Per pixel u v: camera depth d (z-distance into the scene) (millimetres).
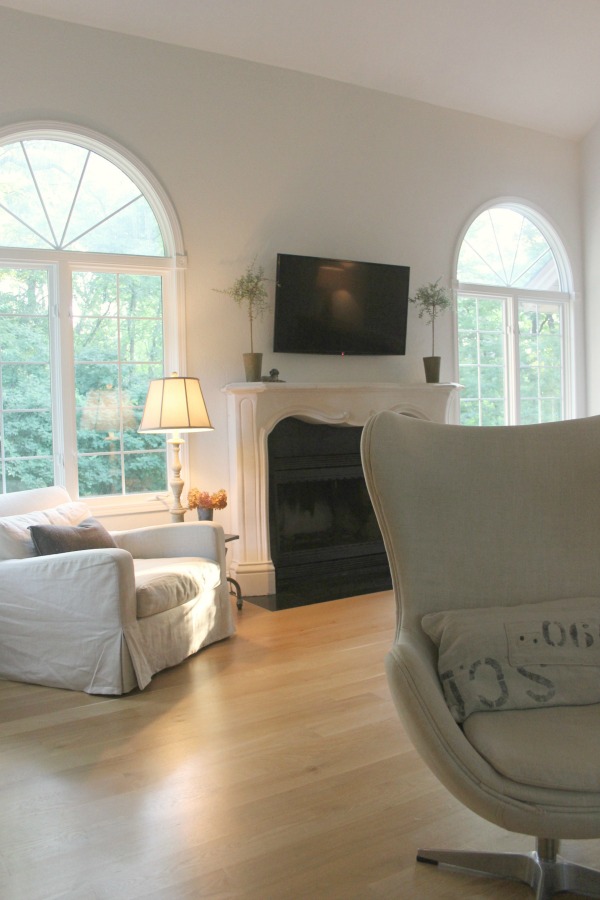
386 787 2244
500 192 6309
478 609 1835
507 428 2053
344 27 4883
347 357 5484
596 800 1405
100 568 3041
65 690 3127
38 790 2254
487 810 1439
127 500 4660
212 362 4883
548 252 6773
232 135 4938
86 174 4570
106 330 4641
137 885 1781
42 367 4469
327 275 5227
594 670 1690
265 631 3936
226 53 4883
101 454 4637
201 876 1813
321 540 5242
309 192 5262
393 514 1911
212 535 3811
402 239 5727
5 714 2867
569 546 1941
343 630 3922
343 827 2025
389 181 5652
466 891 1749
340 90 5387
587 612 1782
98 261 4559
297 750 2502
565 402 6918
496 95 5965
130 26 4508
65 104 4371
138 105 4602
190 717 2797
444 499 1948
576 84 6082
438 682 1697
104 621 3047
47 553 3268
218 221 4895
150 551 3891
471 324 6316
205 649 3643
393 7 4812
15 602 3238
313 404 4898
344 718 2762
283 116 5141
